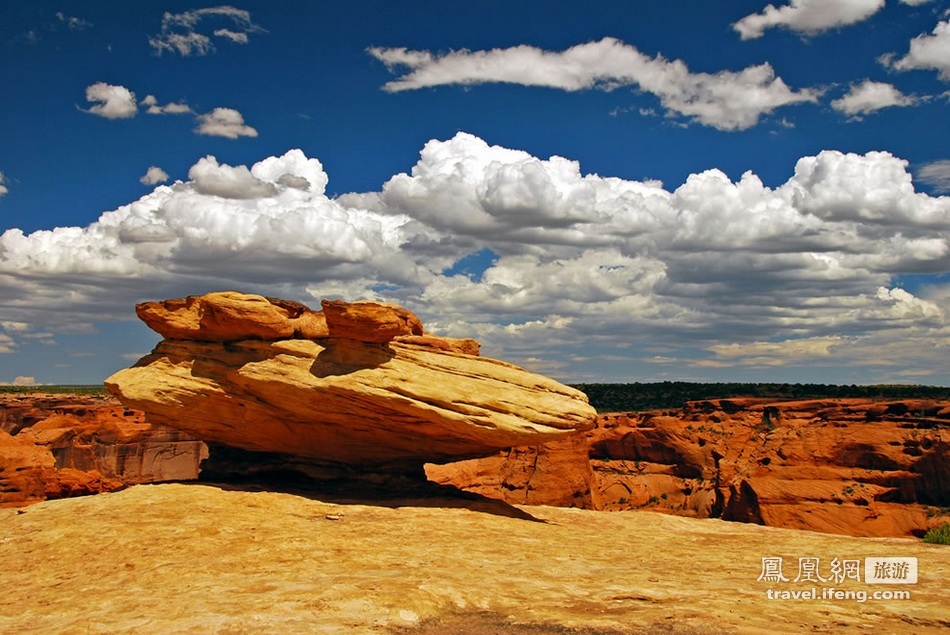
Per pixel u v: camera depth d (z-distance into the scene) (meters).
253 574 22.67
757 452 87.25
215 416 36.06
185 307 37.00
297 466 37.47
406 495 35.97
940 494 75.69
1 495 61.66
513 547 27.66
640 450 93.50
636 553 28.22
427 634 17.78
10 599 20.98
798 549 30.03
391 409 32.47
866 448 81.12
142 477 89.88
